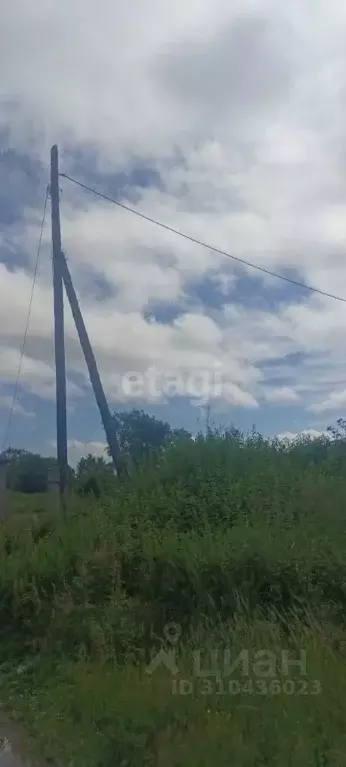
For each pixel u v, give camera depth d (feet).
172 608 29.84
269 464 44.47
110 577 31.01
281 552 31.45
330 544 32.83
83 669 26.16
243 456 45.16
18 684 25.88
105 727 19.88
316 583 30.35
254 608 29.45
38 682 25.96
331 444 49.98
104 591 30.66
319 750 17.51
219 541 32.94
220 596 30.09
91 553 32.09
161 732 18.92
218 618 29.17
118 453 47.42
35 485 48.06
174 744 18.16
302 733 18.40
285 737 18.24
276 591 29.96
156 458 45.42
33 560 32.24
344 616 29.14
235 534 33.68
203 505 38.34
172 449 45.37
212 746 17.87
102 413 48.24
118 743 18.47
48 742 19.75
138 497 40.24
